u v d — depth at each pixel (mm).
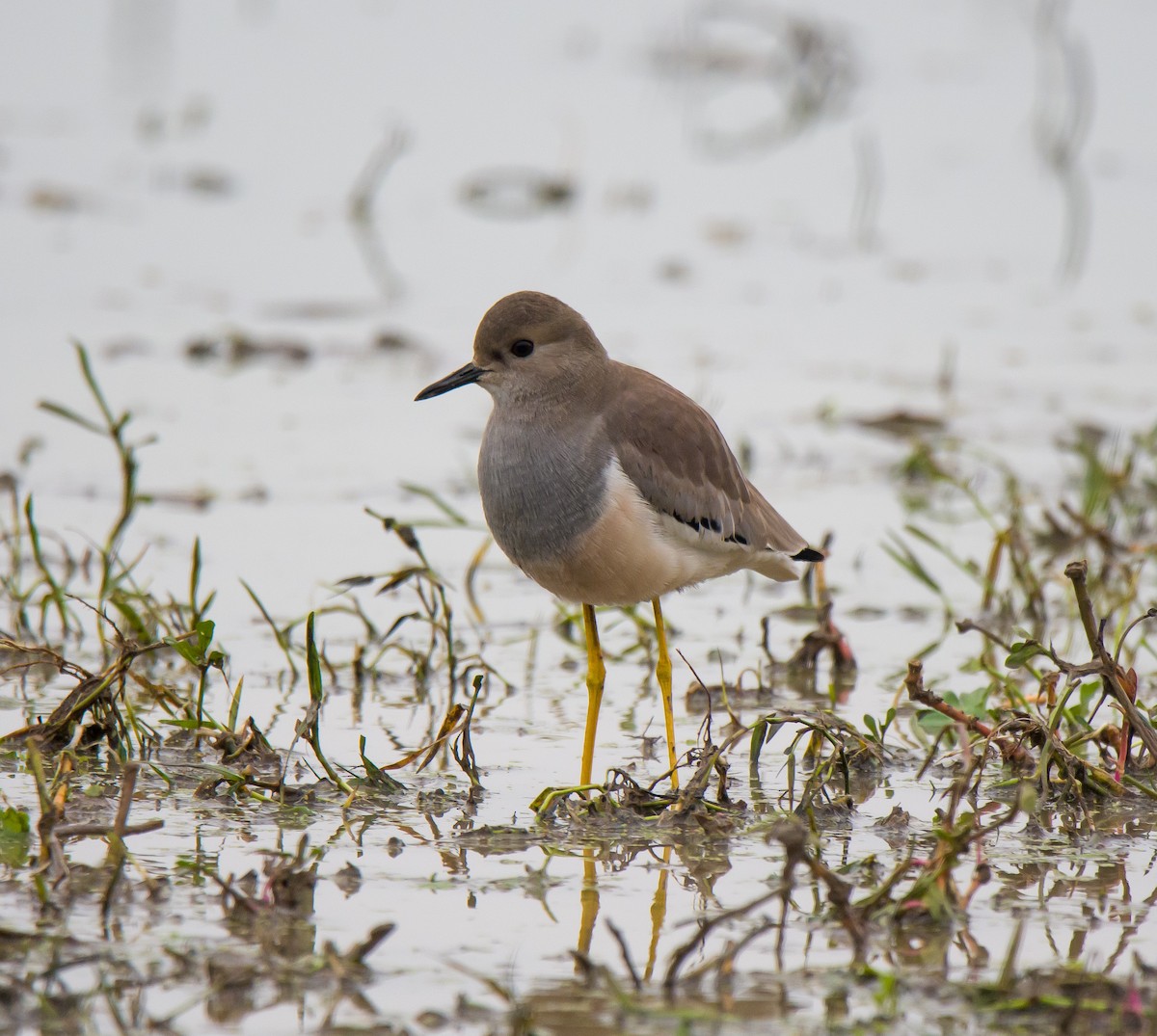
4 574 12570
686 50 30172
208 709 10523
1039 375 18578
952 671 11516
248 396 17250
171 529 13805
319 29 31109
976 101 28297
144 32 30391
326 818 8883
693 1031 6688
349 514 14359
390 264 21625
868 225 23734
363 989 6988
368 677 11273
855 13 32094
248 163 25328
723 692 10078
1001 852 8562
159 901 7742
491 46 30672
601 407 9680
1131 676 9461
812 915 7812
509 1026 6699
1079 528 13914
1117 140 26766
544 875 8227
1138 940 7566
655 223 23672
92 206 23297
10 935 7254
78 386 17047
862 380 18266
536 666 11633
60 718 9586
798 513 14805
